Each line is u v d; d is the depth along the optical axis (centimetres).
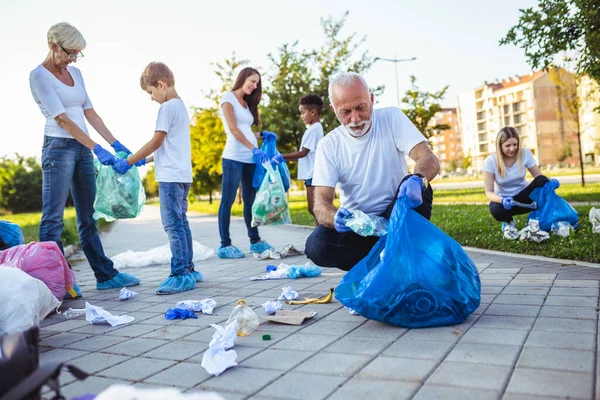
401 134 340
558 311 294
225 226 670
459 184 3906
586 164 7794
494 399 187
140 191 475
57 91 446
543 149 8606
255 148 619
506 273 418
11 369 156
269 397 206
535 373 208
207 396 155
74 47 439
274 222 585
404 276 284
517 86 8912
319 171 350
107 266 502
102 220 1792
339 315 328
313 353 256
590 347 233
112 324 344
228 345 271
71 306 420
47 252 384
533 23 785
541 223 581
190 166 484
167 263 668
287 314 328
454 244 296
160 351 279
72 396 222
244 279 491
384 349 254
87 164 480
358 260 362
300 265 514
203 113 2417
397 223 295
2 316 291
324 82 1881
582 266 427
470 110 10169
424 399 192
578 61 827
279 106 1897
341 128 350
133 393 155
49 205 452
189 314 350
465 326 280
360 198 352
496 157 626
